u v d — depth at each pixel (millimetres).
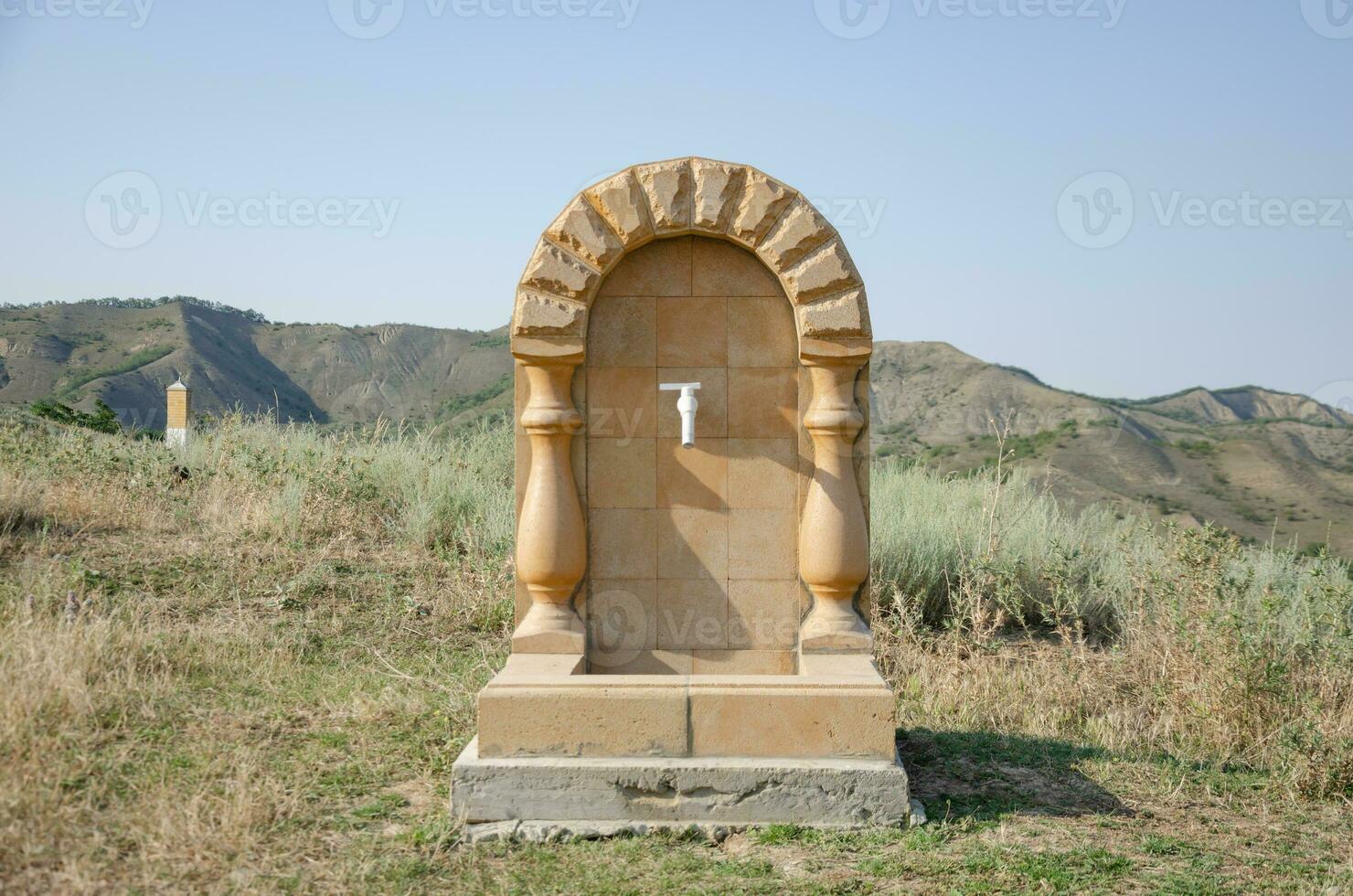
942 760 6164
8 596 7711
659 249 5832
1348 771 5953
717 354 5852
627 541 5855
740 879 4363
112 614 7262
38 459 11102
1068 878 4438
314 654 7949
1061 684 7777
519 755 4969
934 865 4516
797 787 4914
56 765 4867
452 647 8523
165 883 4023
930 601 10320
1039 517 11656
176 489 11547
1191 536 8445
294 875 4195
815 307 5527
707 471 5848
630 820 4891
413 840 4648
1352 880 4598
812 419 5602
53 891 3840
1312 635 7840
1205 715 6879
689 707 4977
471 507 12250
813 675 5172
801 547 5715
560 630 5625
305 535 10883
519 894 4203
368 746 5871
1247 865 4770
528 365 5605
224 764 5312
